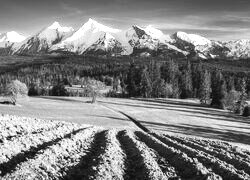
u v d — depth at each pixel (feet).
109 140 121.70
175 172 79.15
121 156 91.76
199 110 447.42
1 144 78.02
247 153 143.43
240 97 465.06
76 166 75.20
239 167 97.76
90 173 68.49
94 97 456.86
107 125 247.50
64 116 283.18
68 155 84.17
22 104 371.97
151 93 622.13
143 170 76.28
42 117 257.55
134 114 344.28
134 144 119.55
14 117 132.67
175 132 245.86
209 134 252.83
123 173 73.15
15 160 70.33
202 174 75.15
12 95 350.02
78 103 435.94
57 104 405.59
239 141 231.09
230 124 329.52
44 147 88.58
